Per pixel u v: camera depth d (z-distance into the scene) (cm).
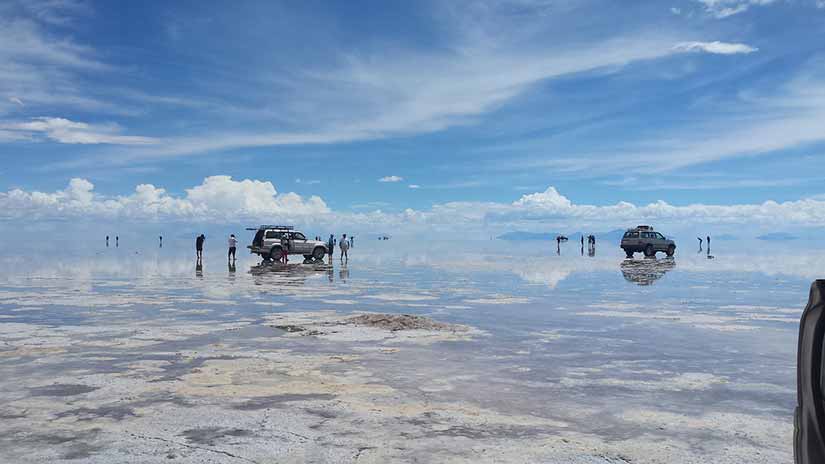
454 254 6581
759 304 1633
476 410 614
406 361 866
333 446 503
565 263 4169
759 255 6438
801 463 206
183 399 653
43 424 561
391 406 629
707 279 2583
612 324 1258
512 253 7050
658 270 3275
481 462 467
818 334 205
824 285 213
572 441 518
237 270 3212
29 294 1853
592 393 687
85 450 491
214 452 487
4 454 481
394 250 8681
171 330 1152
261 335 1096
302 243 4000
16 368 808
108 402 639
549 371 804
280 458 475
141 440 516
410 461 469
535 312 1458
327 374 780
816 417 201
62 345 985
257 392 685
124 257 5162
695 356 910
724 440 523
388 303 1652
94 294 1866
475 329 1181
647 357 904
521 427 559
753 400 659
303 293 1931
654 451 493
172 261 4350
